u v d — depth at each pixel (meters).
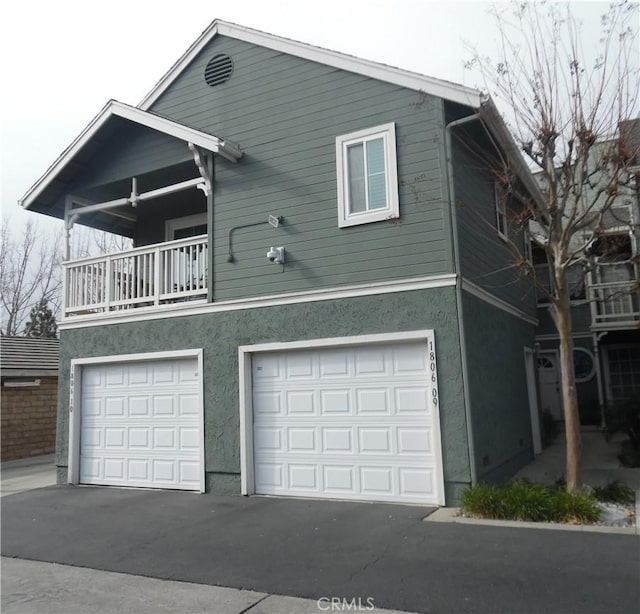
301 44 9.26
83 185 11.25
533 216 8.30
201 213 12.44
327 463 8.37
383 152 8.52
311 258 8.80
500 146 8.88
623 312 15.02
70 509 8.55
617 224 9.70
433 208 8.05
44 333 28.88
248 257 9.31
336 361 8.49
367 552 5.81
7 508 8.82
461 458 7.44
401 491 7.83
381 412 8.09
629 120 7.23
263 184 9.38
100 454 10.43
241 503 8.29
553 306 8.05
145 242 12.91
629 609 4.26
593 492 7.48
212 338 9.41
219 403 9.21
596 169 7.31
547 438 13.83
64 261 11.35
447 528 6.45
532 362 12.83
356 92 8.84
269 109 9.53
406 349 8.05
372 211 8.48
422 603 4.57
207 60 10.29
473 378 7.84
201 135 9.42
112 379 10.48
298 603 4.73
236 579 5.34
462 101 7.97
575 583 4.75
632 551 5.43
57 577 5.71
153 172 10.59
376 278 8.29
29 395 15.63
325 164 8.93
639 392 14.39
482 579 4.95
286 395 8.80
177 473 9.57
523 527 6.35
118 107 10.27
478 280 8.84
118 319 10.36
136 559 6.09
